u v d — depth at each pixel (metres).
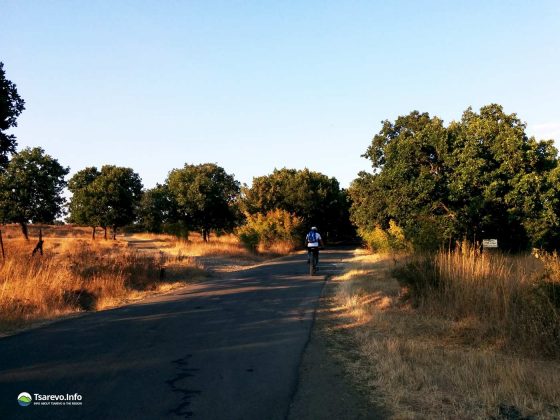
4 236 46.69
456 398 5.14
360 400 5.10
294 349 7.13
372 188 31.19
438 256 11.42
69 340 7.41
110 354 6.61
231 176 57.72
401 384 5.54
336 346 7.41
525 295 8.40
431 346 7.43
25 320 8.86
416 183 16.89
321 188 56.44
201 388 5.33
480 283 9.58
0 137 12.23
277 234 38.28
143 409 4.68
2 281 10.88
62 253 21.09
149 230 61.94
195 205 40.81
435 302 9.84
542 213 14.62
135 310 10.16
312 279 16.38
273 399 5.05
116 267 14.63
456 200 16.16
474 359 6.57
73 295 11.23
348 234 72.31
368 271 17.58
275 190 52.97
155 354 6.66
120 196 47.19
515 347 7.28
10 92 12.16
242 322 8.97
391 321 9.08
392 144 18.84
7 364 6.09
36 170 38.47
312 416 4.66
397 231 25.45
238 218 52.22
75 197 47.97
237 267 21.59
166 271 16.44
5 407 4.66
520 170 15.13
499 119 18.95
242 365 6.25
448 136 16.89
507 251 15.58
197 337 7.71
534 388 5.45
